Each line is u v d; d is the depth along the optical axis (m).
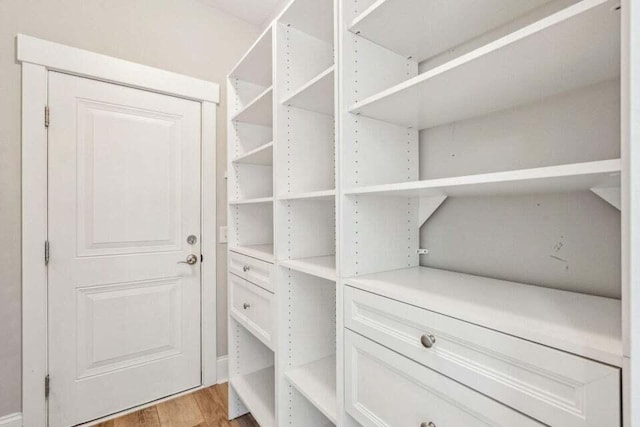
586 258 0.80
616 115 0.75
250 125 1.91
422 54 1.12
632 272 0.42
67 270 1.68
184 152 2.02
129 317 1.85
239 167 1.87
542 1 0.84
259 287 1.47
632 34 0.42
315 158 1.40
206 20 2.10
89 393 1.74
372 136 1.04
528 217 0.91
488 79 0.76
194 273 2.06
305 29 1.36
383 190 0.86
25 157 1.56
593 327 0.56
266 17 2.23
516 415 0.57
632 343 0.43
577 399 0.49
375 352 0.86
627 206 0.43
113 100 1.79
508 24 0.94
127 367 1.85
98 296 1.77
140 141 1.88
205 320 2.09
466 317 0.65
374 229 1.05
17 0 1.55
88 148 1.73
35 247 1.58
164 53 1.95
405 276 1.01
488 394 0.61
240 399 1.78
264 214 1.96
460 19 0.92
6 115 1.52
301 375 1.28
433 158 1.16
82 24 1.71
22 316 1.56
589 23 0.53
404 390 0.79
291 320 1.33
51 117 1.62
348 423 0.99
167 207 1.96
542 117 0.88
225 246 2.19
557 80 0.76
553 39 0.58
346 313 0.97
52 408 1.64
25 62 1.55
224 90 2.17
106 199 1.78
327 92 1.18
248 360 1.89
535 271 0.90
